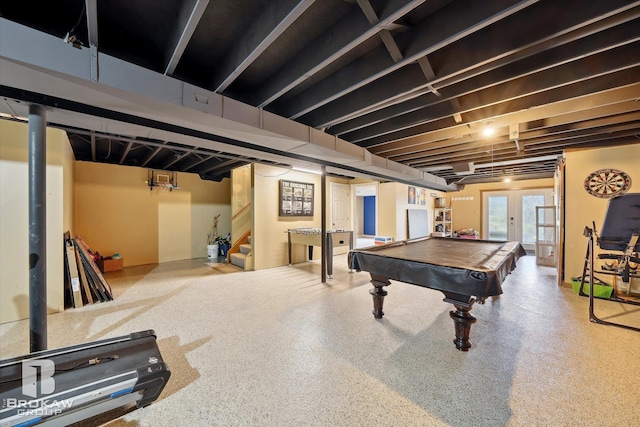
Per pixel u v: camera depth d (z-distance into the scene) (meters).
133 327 2.58
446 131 3.49
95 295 3.34
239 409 1.54
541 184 7.30
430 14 1.63
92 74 1.61
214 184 6.82
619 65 1.79
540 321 2.71
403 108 2.65
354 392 1.68
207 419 1.46
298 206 5.92
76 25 1.57
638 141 3.43
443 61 1.92
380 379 1.80
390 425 1.42
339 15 1.66
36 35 1.44
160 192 5.99
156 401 1.59
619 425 1.40
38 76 1.53
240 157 4.47
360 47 1.95
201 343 2.28
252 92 2.54
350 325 2.64
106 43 1.89
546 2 1.50
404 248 3.26
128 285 4.07
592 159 3.72
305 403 1.58
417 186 7.39
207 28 1.74
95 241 5.18
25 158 2.74
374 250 3.01
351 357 2.07
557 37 1.57
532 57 1.87
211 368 1.92
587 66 1.91
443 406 1.55
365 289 3.88
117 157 5.36
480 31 1.74
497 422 1.43
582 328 2.55
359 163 4.02
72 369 1.47
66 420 1.23
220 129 2.46
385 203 6.89
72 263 3.15
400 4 1.34
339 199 7.09
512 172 6.50
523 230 7.59
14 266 2.67
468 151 4.37
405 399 1.61
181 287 3.97
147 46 1.94
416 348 2.20
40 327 1.82
